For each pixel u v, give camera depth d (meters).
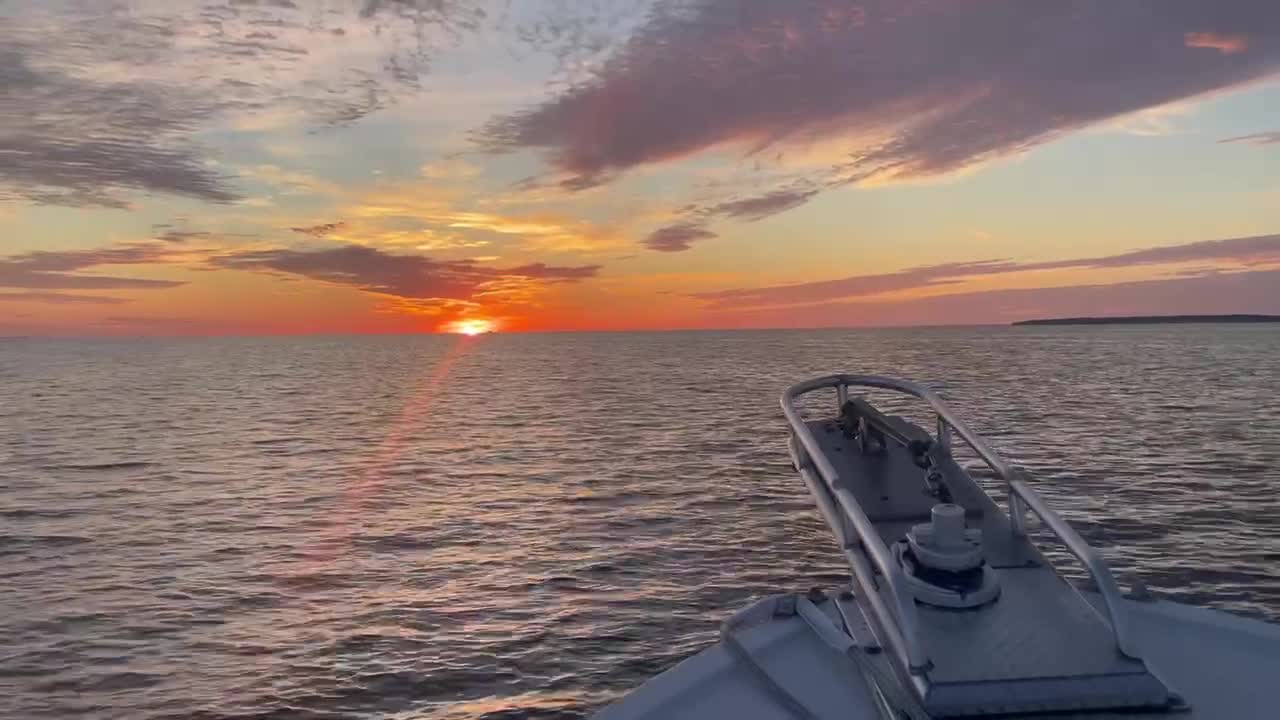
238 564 23.56
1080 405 61.94
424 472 39.69
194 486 37.19
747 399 77.44
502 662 15.56
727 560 21.67
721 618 17.38
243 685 14.95
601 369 145.88
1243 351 173.38
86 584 21.75
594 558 22.48
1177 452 38.72
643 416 63.94
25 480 39.50
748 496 30.42
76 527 28.89
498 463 41.91
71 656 16.55
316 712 13.82
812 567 20.78
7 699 14.58
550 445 48.38
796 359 159.62
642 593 19.23
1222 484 30.30
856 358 157.62
